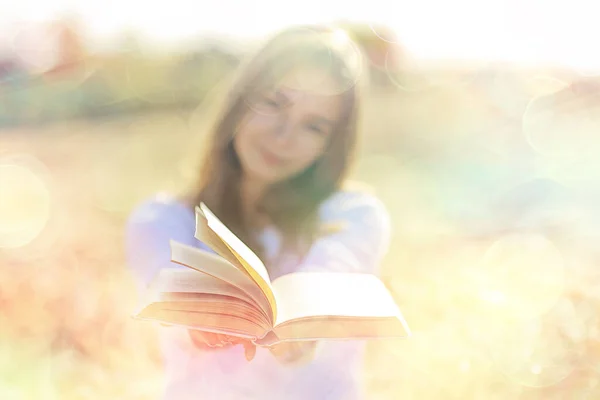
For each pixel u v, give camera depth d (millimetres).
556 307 2895
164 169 5402
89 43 7844
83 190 4941
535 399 2271
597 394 2303
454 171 5262
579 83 6504
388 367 2523
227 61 6754
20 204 4641
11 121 7441
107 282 3295
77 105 7652
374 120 7051
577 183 4816
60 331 2729
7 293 3078
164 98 7387
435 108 7102
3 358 2527
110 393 2352
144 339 2729
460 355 2576
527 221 4125
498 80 6938
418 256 3562
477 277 3289
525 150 5711
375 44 6719
